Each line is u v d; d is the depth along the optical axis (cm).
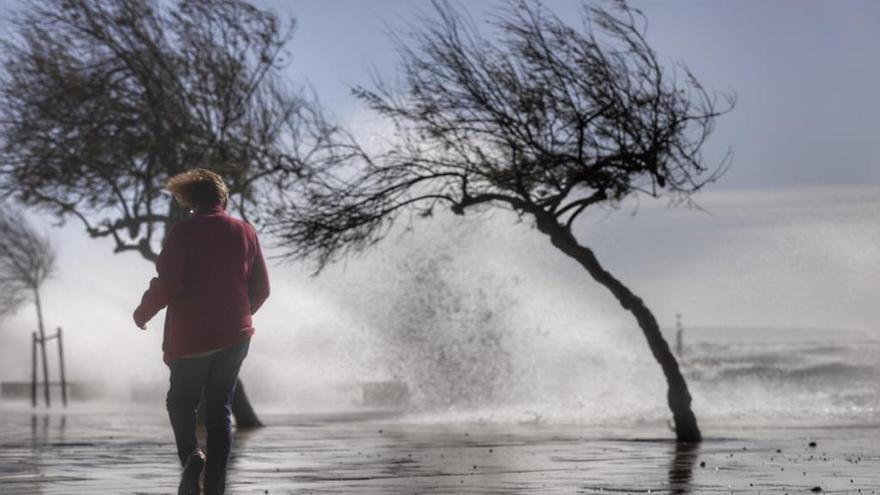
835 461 1293
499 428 2314
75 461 1302
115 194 2625
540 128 1823
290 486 1002
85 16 2530
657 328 1792
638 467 1208
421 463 1273
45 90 2517
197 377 808
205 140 2541
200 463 796
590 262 1814
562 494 930
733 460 1308
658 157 1822
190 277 804
